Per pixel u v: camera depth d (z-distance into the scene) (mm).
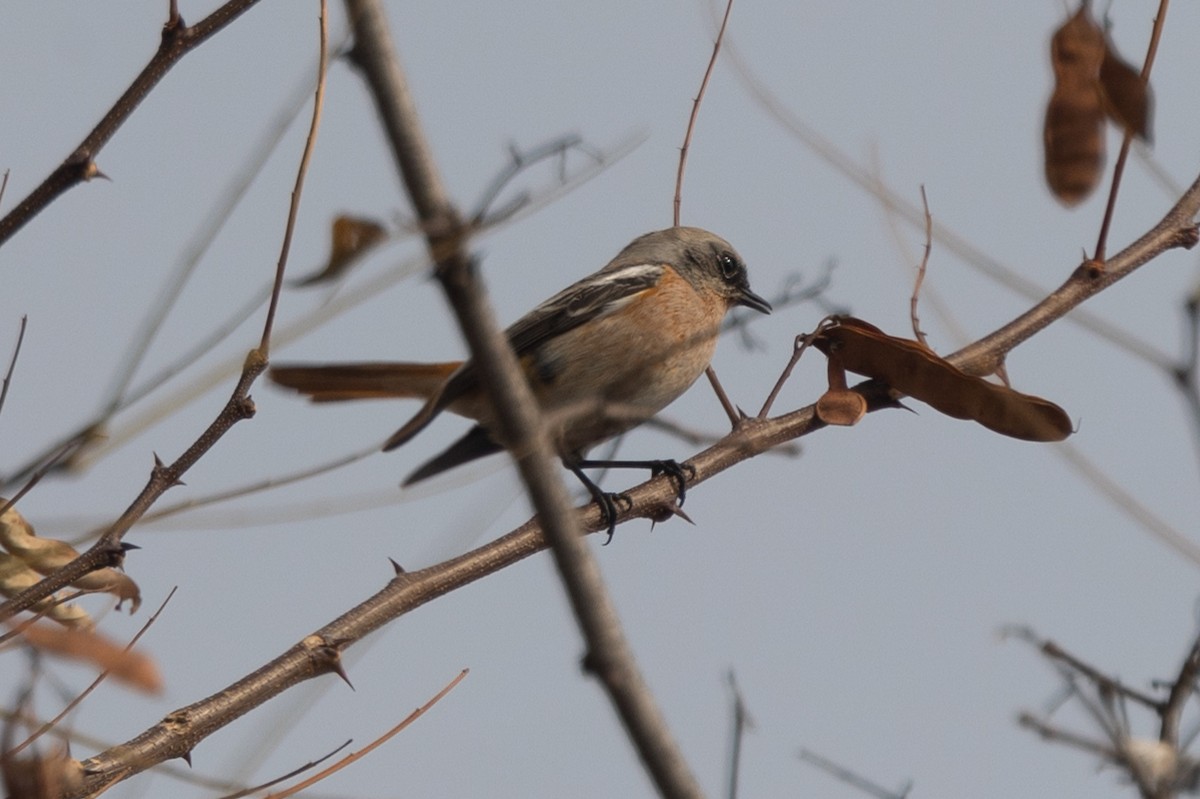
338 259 4523
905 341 8492
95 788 5559
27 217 5152
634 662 4020
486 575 7535
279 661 6660
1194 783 4793
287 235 5035
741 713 5309
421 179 3961
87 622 5598
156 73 5391
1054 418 8172
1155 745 4852
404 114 3961
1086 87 7551
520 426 4008
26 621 4449
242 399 5312
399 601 7094
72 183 5215
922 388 8547
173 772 4832
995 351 8766
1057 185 7504
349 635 6859
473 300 3953
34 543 5590
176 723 6293
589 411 5238
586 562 4012
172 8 5398
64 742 4746
